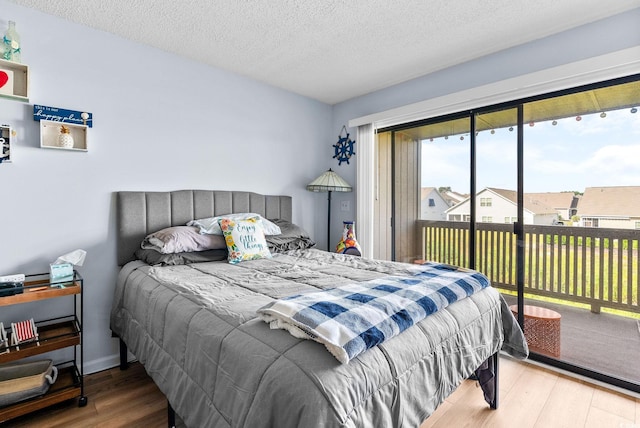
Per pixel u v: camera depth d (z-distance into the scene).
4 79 1.78
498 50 2.40
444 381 1.21
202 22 2.07
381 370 0.95
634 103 1.94
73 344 1.76
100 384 1.98
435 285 1.45
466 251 2.72
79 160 2.09
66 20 2.03
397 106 3.09
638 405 1.80
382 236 3.34
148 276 1.81
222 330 1.09
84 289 2.11
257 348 0.95
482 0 1.83
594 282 2.15
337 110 3.68
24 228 1.90
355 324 0.98
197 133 2.65
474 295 1.59
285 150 3.30
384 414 0.93
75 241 2.08
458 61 2.59
